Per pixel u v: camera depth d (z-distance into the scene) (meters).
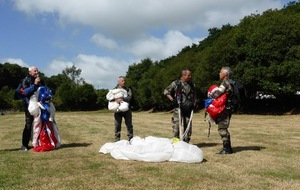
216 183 5.66
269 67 34.03
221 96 8.35
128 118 10.23
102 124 21.17
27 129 9.38
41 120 9.34
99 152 8.77
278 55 34.34
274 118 28.05
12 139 12.53
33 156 8.30
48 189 5.33
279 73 33.72
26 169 6.75
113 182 5.71
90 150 9.22
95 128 17.61
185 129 9.12
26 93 9.27
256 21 39.06
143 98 72.50
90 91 89.56
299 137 12.45
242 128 16.92
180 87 8.98
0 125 22.02
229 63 38.97
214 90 8.39
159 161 7.41
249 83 35.88
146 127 18.44
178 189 5.32
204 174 6.27
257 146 9.91
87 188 5.37
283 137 12.47
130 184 5.59
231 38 39.34
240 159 7.68
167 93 9.02
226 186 5.48
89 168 6.83
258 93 40.66
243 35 38.00
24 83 9.48
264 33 35.00
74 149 9.44
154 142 7.89
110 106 10.02
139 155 7.52
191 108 8.99
